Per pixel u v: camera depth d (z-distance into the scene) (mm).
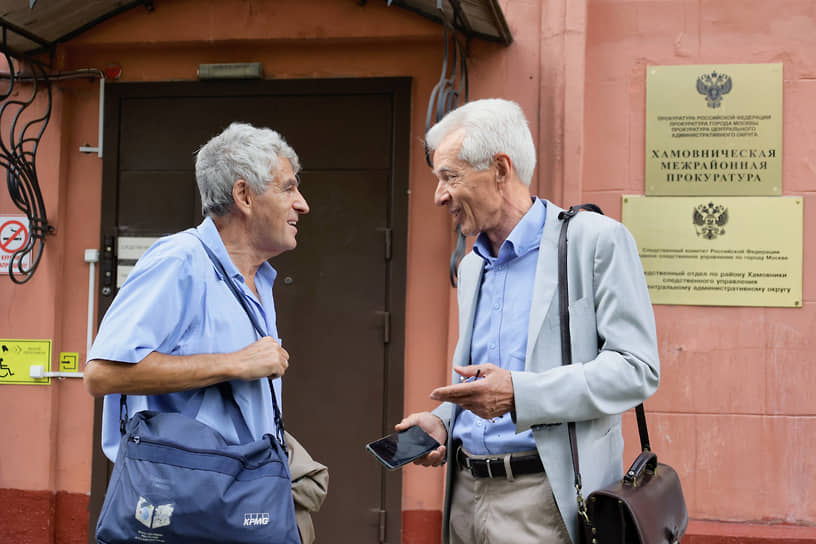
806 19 3434
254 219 1845
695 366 3422
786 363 3381
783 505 3348
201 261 1733
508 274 1968
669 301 3449
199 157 1881
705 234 3445
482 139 1905
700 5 3490
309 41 3670
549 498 1797
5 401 3758
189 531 1528
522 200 1983
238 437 1728
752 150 3441
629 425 3436
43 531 3688
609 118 3523
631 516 1608
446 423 2117
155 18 3703
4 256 3809
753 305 3408
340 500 3602
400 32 3562
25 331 3777
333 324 3658
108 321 1618
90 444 3752
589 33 3551
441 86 3113
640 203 3477
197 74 3791
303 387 3650
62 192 3830
